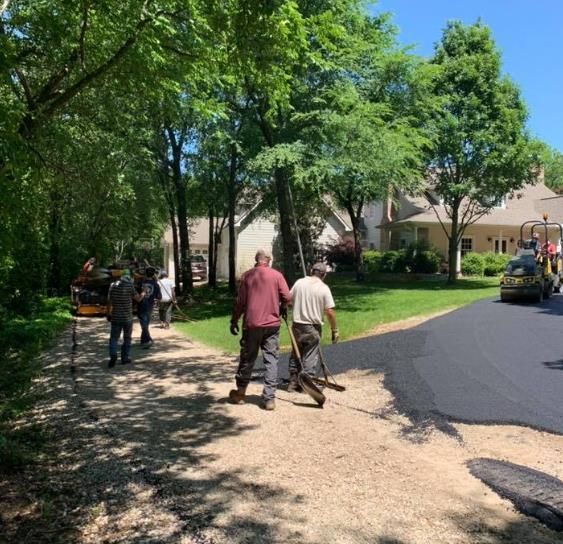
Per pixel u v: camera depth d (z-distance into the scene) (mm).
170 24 7543
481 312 14578
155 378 9406
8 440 6051
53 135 10734
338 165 17438
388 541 3908
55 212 22406
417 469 5172
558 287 20078
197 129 22438
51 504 4602
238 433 6328
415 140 19281
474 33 26750
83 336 14875
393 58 19484
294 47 7586
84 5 7051
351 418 6832
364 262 36156
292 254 19922
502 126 26078
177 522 4238
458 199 27875
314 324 8047
